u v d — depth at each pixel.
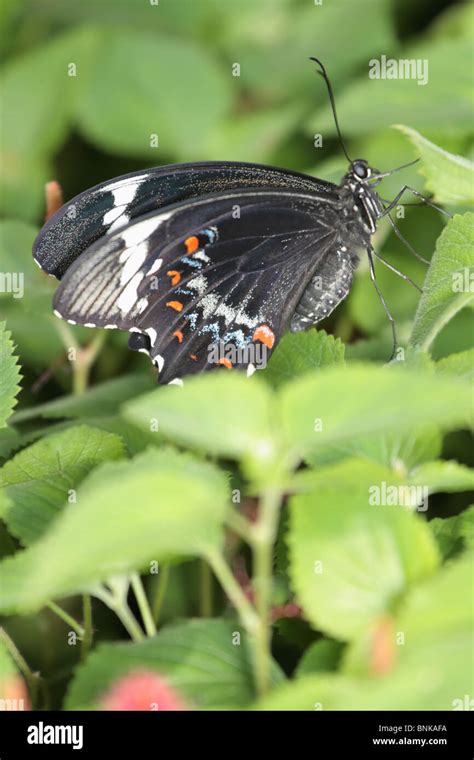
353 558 0.36
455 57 0.48
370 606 0.36
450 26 0.55
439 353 0.45
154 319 0.43
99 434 0.40
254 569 0.42
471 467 0.44
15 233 0.46
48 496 0.39
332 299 0.44
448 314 0.40
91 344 0.48
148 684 0.36
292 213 0.43
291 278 0.44
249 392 0.34
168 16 0.58
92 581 0.38
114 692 0.36
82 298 0.42
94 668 0.37
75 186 0.55
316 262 0.44
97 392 0.45
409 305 0.48
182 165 0.43
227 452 0.34
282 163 0.54
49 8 0.59
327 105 0.51
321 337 0.41
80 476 0.39
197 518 0.31
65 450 0.39
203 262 0.43
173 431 0.34
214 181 0.43
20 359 0.49
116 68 0.55
